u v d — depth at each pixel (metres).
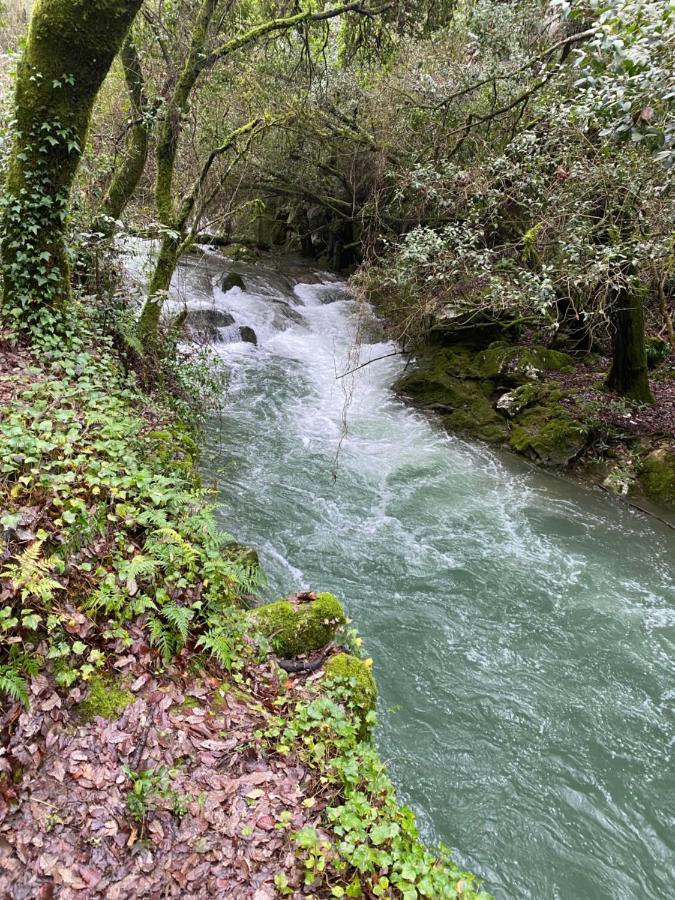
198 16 8.00
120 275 8.12
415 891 2.74
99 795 2.81
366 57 12.97
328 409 11.33
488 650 5.60
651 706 5.07
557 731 4.75
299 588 6.12
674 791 4.33
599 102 5.70
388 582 6.47
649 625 6.09
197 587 4.09
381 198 13.86
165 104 8.11
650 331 12.23
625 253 7.33
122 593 3.64
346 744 3.53
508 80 10.45
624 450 9.52
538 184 8.30
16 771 2.76
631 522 8.18
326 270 21.86
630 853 3.88
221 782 3.09
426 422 11.16
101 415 5.20
